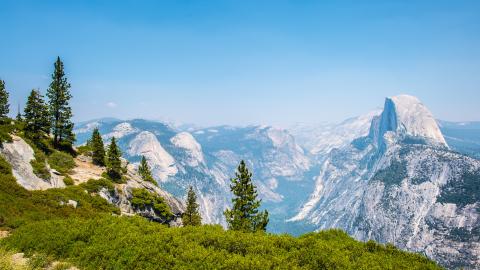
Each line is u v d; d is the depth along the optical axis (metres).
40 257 24.80
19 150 53.44
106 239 27.02
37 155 56.59
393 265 26.95
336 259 26.05
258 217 59.56
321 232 34.38
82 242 26.84
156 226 30.53
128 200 67.44
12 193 43.72
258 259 24.67
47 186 52.56
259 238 28.84
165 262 23.70
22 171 50.62
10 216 36.88
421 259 29.22
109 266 23.61
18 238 28.39
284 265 24.28
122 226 29.70
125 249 25.03
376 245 31.16
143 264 23.62
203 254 24.47
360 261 26.92
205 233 28.98
